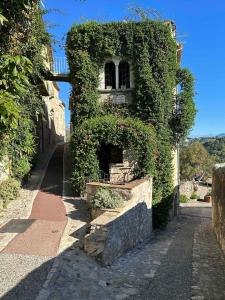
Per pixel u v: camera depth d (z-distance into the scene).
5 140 10.04
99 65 21.17
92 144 18.92
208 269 11.87
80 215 15.36
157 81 20.77
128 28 20.72
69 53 21.05
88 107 20.86
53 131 38.72
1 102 6.01
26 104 17.39
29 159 20.81
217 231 17.70
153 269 11.62
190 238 17.86
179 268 11.85
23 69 6.55
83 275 10.15
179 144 24.56
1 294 8.43
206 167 49.41
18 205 16.23
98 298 9.04
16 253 10.79
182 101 22.53
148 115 20.58
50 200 17.56
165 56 20.77
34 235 12.45
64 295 8.84
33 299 8.34
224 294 9.60
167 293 9.60
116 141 19.02
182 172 47.78
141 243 15.77
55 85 40.16
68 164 26.47
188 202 38.84
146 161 18.92
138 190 15.72
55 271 9.79
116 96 21.23
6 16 6.97
